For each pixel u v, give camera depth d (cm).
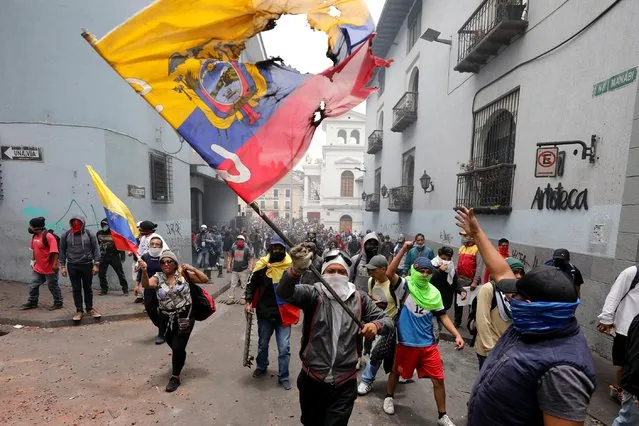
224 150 214
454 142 944
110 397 348
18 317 550
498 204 696
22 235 753
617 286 324
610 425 317
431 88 1131
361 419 326
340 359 223
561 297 132
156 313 426
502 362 140
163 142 1027
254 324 604
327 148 3788
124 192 812
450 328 315
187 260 1187
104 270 720
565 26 533
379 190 2016
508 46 689
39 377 384
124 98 852
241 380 393
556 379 121
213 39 207
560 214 535
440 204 1040
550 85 566
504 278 170
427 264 321
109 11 805
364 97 239
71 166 749
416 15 1332
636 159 410
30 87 770
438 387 312
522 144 639
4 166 741
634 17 417
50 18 770
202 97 209
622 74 432
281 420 318
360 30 228
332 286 234
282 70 226
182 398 350
